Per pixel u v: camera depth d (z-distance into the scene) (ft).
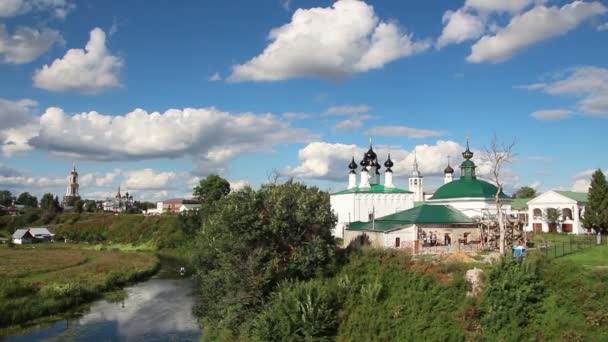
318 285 149.79
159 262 359.87
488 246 212.64
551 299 128.88
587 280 130.52
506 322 125.08
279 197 177.58
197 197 458.91
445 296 139.74
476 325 127.24
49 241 549.13
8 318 181.68
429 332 128.88
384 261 169.37
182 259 398.01
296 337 133.69
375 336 131.95
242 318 158.51
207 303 192.03
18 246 472.85
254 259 162.20
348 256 177.99
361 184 327.88
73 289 223.30
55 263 313.53
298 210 175.01
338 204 320.09
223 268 171.63
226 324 159.02
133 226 559.79
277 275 164.66
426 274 152.25
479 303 132.26
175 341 168.55
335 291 149.38
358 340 132.57
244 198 176.45
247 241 167.22
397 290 149.89
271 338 137.08
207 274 195.11
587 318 119.44
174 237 474.90
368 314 140.67
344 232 252.01
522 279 130.72
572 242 214.69
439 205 236.43
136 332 178.50
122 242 529.45
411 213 231.09
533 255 144.66
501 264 138.10
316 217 177.78
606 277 129.90
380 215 307.37
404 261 166.30
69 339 168.35
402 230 214.07
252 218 167.12
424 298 141.18
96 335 174.09
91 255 377.50
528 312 126.31
